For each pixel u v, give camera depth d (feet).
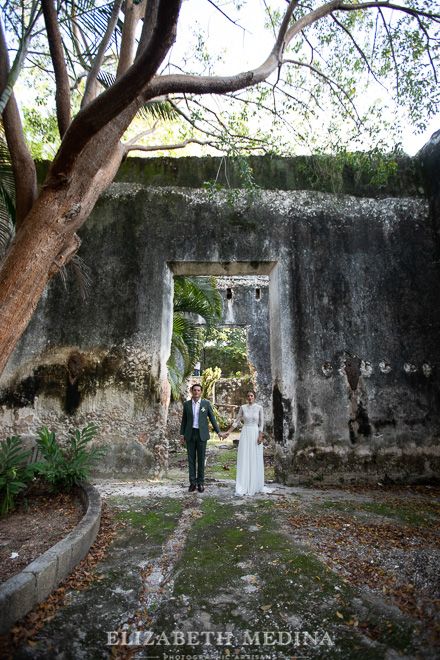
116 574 10.06
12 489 14.51
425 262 21.74
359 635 7.70
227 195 20.65
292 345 20.42
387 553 11.02
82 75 18.75
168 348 21.27
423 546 11.45
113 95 10.36
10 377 20.06
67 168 11.41
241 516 14.26
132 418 19.66
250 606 8.68
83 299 20.94
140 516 14.15
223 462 28.73
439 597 8.72
